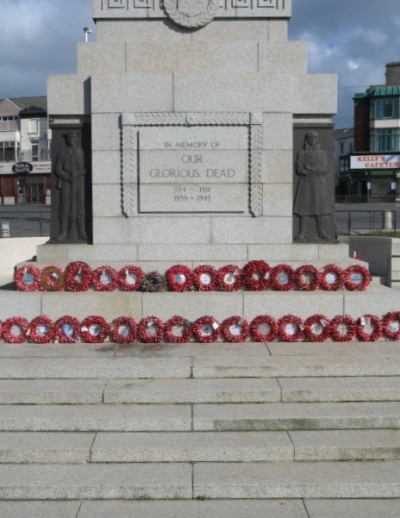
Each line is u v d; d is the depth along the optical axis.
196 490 4.43
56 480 4.48
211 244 8.13
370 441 4.88
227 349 6.63
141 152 8.02
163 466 4.70
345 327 7.08
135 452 4.75
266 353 6.44
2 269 11.48
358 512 4.25
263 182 8.09
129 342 6.93
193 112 7.97
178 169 8.06
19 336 6.97
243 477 4.52
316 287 7.57
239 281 7.57
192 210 8.10
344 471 4.61
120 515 4.23
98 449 4.75
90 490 4.43
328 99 8.12
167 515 4.22
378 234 19.67
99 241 8.15
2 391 5.46
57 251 8.15
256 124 8.00
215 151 8.05
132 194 8.07
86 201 8.25
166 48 8.17
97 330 6.98
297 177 8.22
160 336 6.92
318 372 5.92
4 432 5.09
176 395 5.46
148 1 8.21
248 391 5.48
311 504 4.36
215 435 5.02
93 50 8.18
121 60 8.18
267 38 8.28
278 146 8.05
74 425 5.09
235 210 8.12
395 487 4.42
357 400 5.50
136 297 7.20
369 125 56.75
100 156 8.06
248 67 8.17
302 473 4.57
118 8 8.21
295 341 6.97
